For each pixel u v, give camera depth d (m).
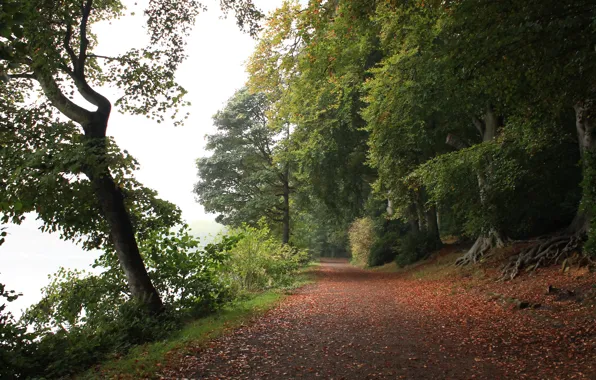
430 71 12.27
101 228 9.48
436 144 18.48
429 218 25.02
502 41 6.69
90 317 8.77
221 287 10.75
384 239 31.42
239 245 15.15
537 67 7.04
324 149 21.38
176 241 10.08
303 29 9.78
